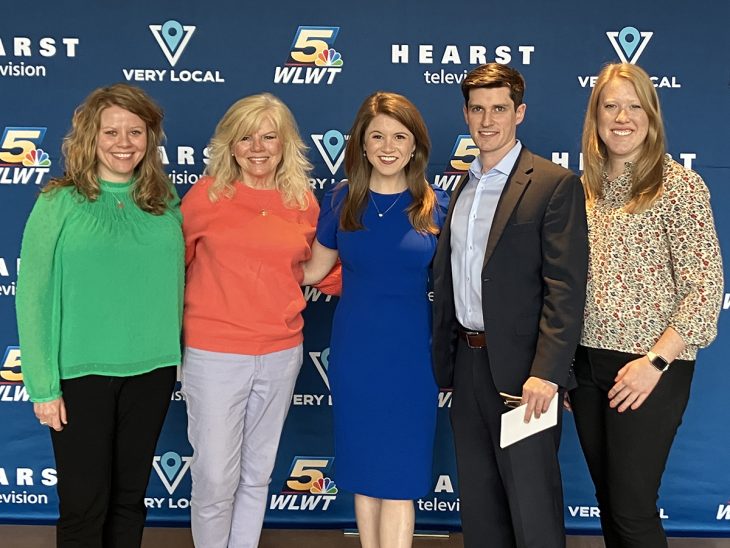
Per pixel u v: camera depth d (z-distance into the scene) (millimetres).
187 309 2236
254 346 2207
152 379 2080
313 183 2791
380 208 2209
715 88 2709
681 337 1881
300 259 2303
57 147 2770
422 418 2244
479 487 2189
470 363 2131
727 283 2764
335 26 2721
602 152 2029
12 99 2754
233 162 2240
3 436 2877
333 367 2281
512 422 1992
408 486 2248
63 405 1995
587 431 2105
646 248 1938
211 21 2723
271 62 2740
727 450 2830
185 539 2811
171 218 2119
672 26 2693
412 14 2711
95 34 2729
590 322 2020
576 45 2711
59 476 2031
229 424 2234
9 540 2766
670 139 2736
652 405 1953
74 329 1971
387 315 2209
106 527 2127
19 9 2715
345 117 2760
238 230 2197
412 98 2752
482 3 2705
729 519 2859
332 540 2844
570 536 2867
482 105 2018
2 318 2828
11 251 2805
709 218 1902
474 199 2090
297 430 2920
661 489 2867
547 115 2742
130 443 2090
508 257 2016
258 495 2383
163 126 2762
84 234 1954
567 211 1971
